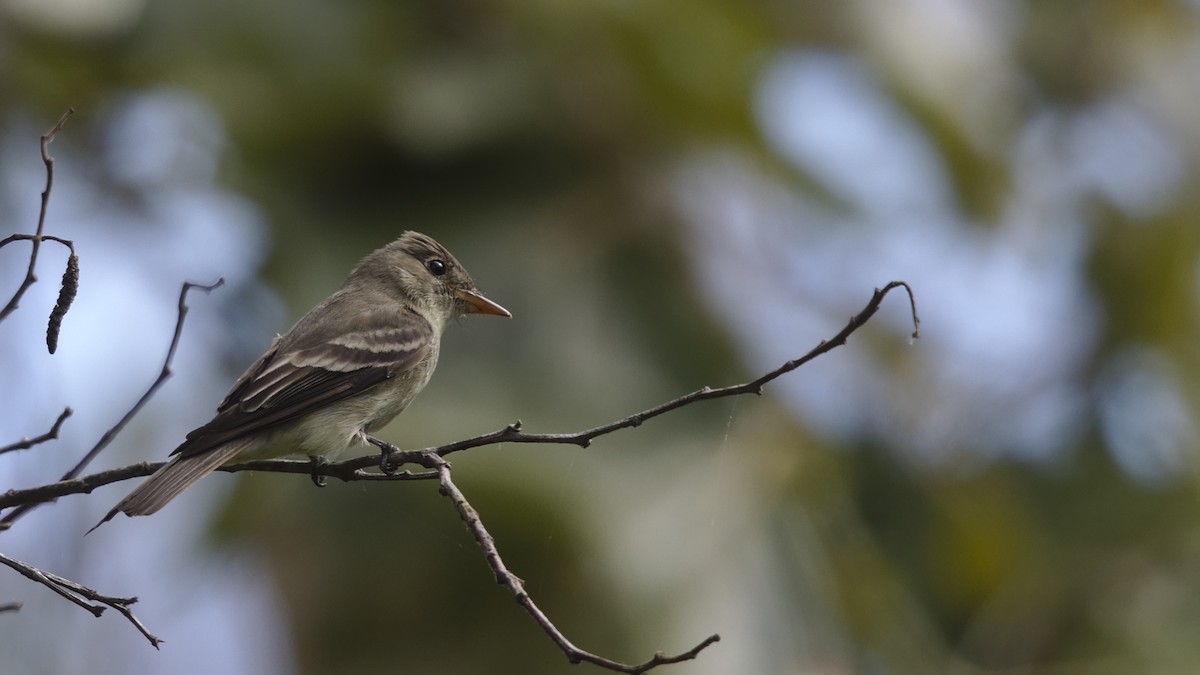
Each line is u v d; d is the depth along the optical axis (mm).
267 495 12617
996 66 15164
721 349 12430
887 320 14094
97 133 14312
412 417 11625
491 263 12531
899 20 14562
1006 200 14773
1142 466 15414
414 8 13398
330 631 11805
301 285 12898
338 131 13203
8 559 6758
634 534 11398
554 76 13250
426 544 11680
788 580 11836
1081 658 14375
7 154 14102
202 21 13539
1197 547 14844
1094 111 15742
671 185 13289
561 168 13195
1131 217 15641
